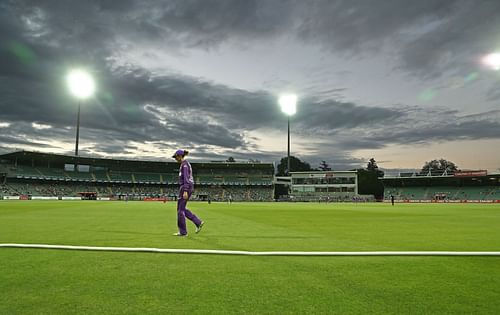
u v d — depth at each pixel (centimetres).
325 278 428
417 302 342
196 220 918
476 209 3322
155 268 477
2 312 310
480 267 494
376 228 1195
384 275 444
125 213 2052
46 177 7475
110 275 437
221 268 479
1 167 7238
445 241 823
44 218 1569
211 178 9569
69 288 381
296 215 2108
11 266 485
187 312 312
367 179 9069
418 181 9044
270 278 426
